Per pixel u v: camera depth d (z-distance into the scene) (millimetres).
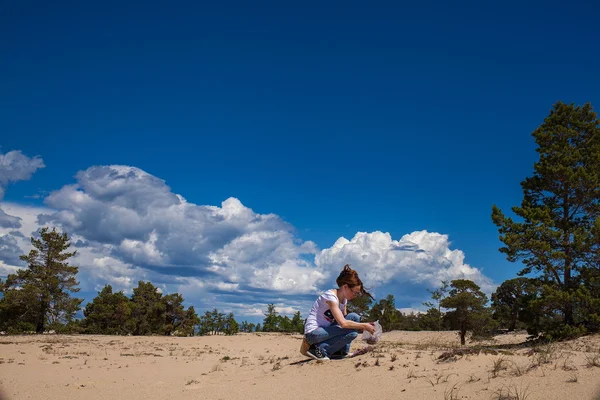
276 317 55312
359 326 6742
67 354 14320
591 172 22500
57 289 35094
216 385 6117
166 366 10383
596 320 19656
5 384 7090
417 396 4539
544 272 22109
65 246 35250
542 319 23969
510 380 4590
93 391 6320
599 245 20547
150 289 44656
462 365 5637
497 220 22406
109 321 41781
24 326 35406
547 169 22594
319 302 6996
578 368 4648
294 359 8711
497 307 51656
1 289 33438
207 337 30906
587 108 24047
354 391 5012
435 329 53844
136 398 5652
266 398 5070
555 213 23484
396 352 7418
